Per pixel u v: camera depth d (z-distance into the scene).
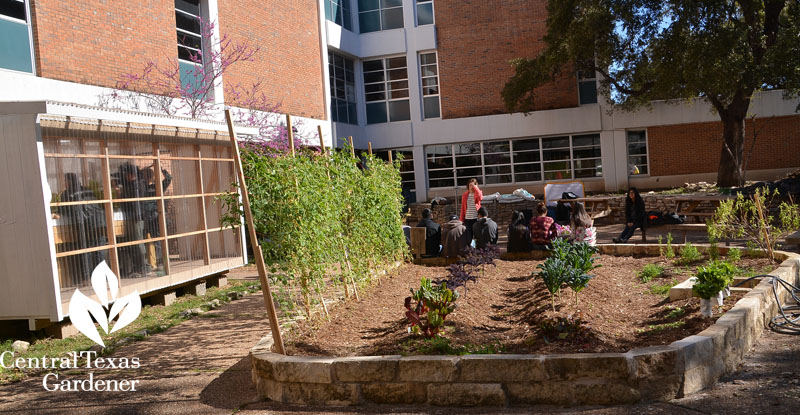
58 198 7.71
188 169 10.48
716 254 9.70
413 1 28.00
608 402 4.55
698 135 26.30
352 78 28.19
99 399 5.41
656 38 21.25
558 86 27.22
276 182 6.18
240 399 5.21
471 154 28.33
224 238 11.38
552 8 23.59
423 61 28.41
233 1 17.14
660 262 10.33
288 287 6.75
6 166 7.43
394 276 10.03
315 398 4.95
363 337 6.19
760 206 9.54
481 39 27.70
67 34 11.73
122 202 8.84
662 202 19.83
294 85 20.34
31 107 7.21
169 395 5.43
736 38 19.52
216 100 15.81
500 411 4.55
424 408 4.70
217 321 8.52
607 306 7.22
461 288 8.14
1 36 10.51
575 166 27.45
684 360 4.64
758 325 6.07
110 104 12.41
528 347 5.53
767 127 25.84
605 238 16.09
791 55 19.30
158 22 14.06
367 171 9.78
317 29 22.31
